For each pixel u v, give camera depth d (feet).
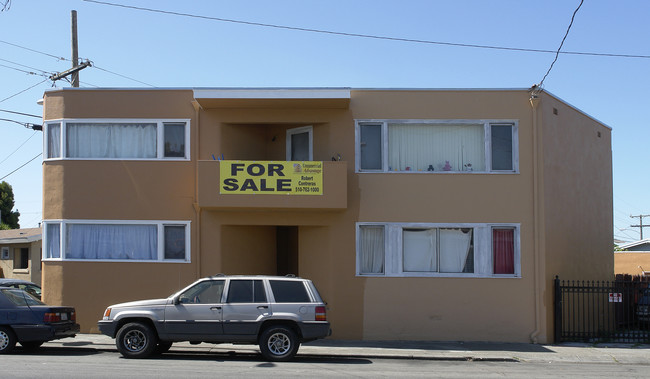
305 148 56.13
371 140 53.83
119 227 53.67
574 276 57.52
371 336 52.06
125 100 54.19
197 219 53.16
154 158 53.72
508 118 53.42
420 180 53.21
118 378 32.40
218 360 40.47
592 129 64.28
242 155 55.72
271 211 53.01
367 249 53.21
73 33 73.56
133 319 40.91
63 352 43.98
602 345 50.93
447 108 53.62
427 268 52.95
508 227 53.06
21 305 42.80
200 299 40.55
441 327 52.11
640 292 55.98
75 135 54.29
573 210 58.44
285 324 40.50
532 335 51.75
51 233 54.24
